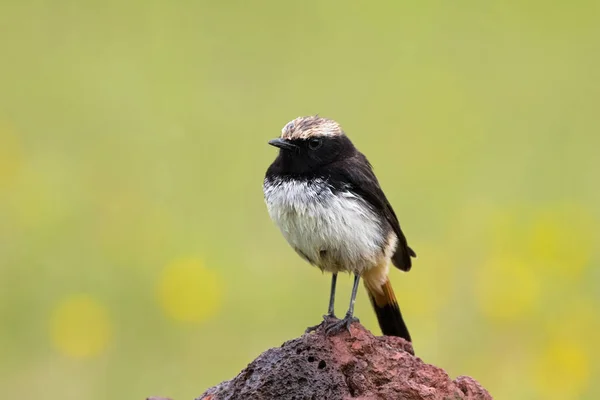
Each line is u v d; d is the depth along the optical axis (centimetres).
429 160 2023
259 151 2028
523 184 1930
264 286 1564
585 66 2450
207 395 771
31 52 2441
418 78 2375
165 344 1467
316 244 949
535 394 1360
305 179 938
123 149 2012
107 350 1446
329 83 2347
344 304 1542
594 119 2198
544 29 2622
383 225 969
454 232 1703
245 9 2723
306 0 2769
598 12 2706
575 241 1602
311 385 732
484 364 1409
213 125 2114
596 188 1912
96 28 2575
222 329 1495
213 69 2320
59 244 1698
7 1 2659
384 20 2695
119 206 1822
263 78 2366
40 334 1471
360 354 756
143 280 1617
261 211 1819
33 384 1388
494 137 2102
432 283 1534
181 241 1708
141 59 2394
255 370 746
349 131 2161
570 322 1460
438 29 2644
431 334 1451
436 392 742
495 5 2756
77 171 1922
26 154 2008
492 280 1501
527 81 2377
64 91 2220
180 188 1873
